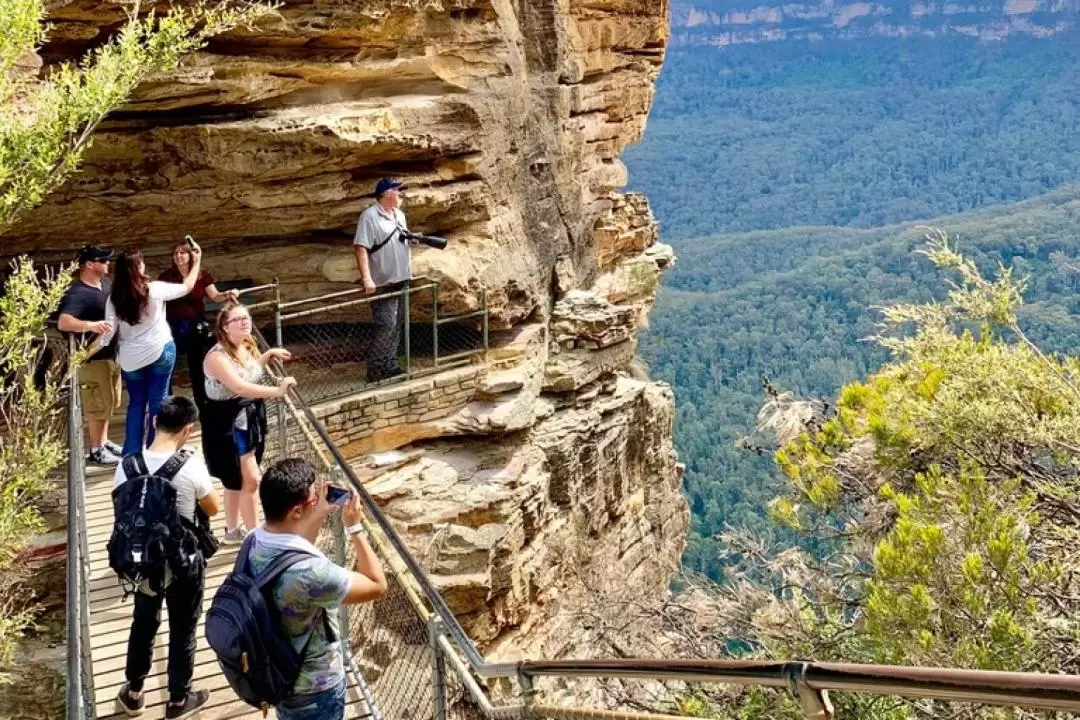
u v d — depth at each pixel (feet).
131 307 30.48
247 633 16.26
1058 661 29.58
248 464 27.37
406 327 44.09
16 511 30.17
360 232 41.91
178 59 35.47
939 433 37.73
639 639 48.67
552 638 50.37
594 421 53.93
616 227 67.72
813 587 40.73
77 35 37.70
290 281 45.78
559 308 55.31
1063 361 39.42
